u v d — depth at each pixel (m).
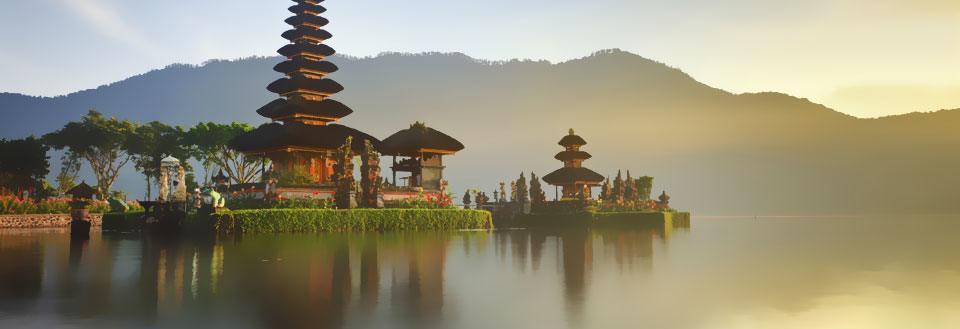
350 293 11.51
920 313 9.72
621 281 13.42
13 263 16.52
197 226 28.53
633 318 9.27
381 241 25.69
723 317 9.33
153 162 75.81
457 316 9.38
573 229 44.84
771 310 9.94
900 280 13.70
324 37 52.97
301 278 13.52
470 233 34.84
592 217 50.91
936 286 12.73
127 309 9.84
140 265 15.97
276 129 49.06
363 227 34.12
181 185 29.45
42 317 9.16
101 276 13.76
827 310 9.92
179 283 12.67
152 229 28.62
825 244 26.77
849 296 11.34
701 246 25.23
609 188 66.44
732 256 20.08
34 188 68.75
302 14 52.53
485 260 18.02
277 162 49.25
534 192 54.78
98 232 35.66
